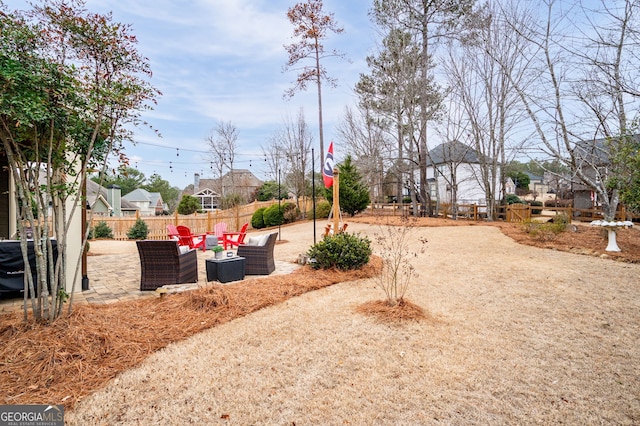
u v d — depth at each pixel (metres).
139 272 6.91
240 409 2.45
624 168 7.89
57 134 3.34
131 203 36.31
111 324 3.62
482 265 7.18
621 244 8.88
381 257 7.84
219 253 6.72
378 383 2.78
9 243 4.41
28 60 2.89
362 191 17.94
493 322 4.10
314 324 4.02
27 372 2.73
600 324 4.01
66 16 3.08
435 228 13.08
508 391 2.68
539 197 39.09
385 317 4.14
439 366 3.05
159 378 2.82
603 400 2.56
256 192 31.88
